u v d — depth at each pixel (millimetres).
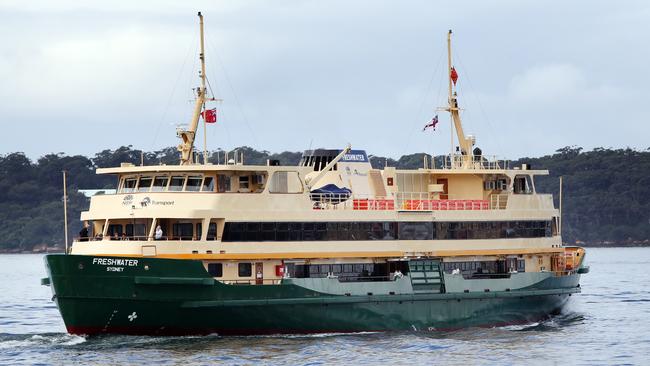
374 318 165000
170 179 159375
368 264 168250
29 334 172375
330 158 178000
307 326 160625
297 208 162375
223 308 154125
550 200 191875
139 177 162250
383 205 170750
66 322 152625
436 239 173500
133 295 150125
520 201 185625
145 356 143500
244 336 158125
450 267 176250
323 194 169250
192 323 154500
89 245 159000
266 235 159000
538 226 187250
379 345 156375
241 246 156625
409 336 164875
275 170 161625
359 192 176125
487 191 187125
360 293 163625
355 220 166125
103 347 149875
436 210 174500
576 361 151750
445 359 148500
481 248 177750
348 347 153500
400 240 169750
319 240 163000
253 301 155375
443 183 186500
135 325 152875
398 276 167625
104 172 163750
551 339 169750
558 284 186750
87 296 149500
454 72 192000
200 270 152500
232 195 157250
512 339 167250
